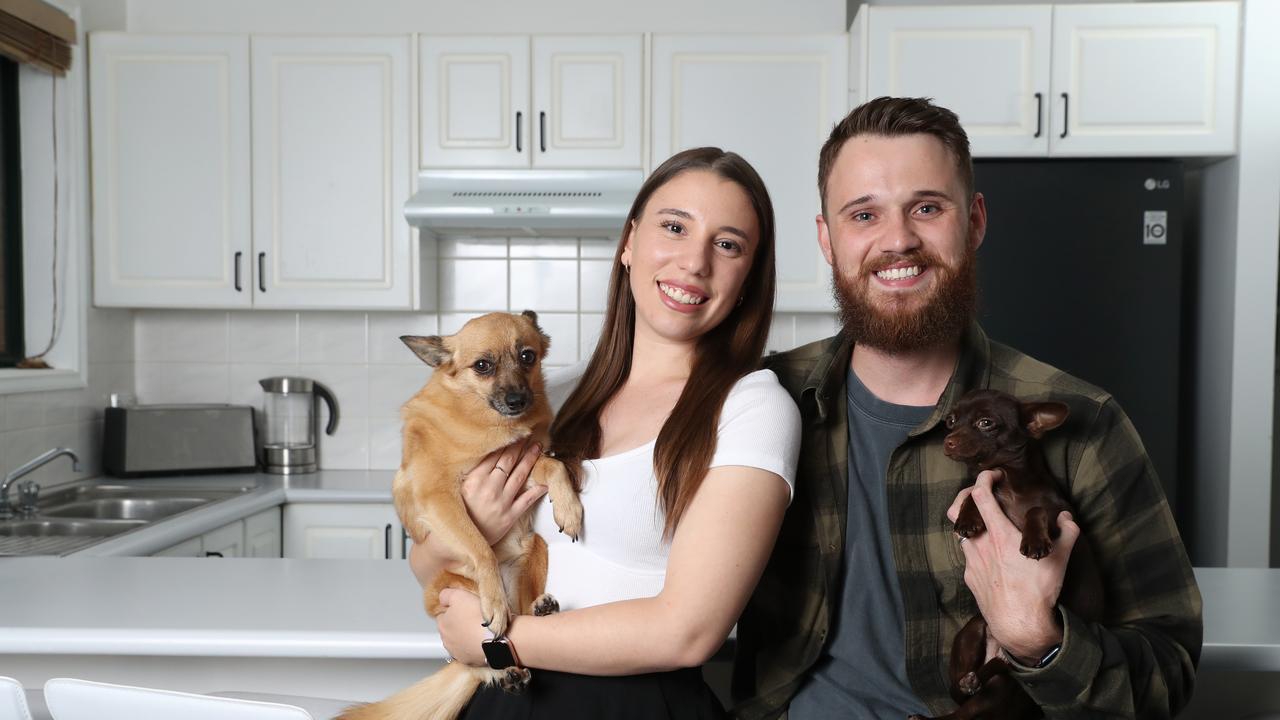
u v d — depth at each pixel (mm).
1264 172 2973
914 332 1188
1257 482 2969
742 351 1317
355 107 3324
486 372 1393
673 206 1259
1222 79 2996
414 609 1511
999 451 1111
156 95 3334
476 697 1238
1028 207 3020
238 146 3334
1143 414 3000
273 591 1627
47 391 3135
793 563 1270
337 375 3727
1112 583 1202
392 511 3193
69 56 3230
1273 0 2955
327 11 3512
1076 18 3035
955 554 1199
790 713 1249
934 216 1196
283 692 1531
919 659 1190
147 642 1370
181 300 3371
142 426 3365
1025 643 1061
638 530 1199
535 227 3410
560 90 3281
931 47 3064
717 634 1103
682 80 3266
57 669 1512
